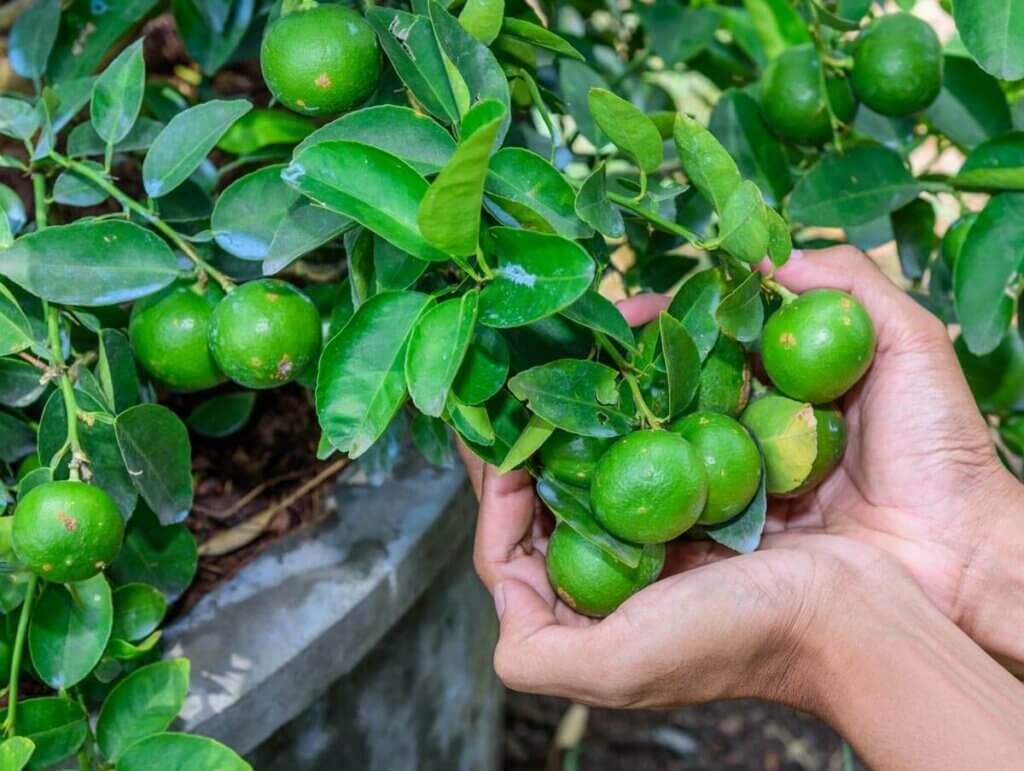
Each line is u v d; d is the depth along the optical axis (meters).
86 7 0.70
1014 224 0.64
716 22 0.77
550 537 0.58
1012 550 0.60
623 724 1.11
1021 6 0.54
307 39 0.53
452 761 0.82
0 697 0.59
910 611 0.56
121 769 0.54
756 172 0.71
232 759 0.54
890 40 0.65
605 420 0.51
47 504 0.50
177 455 0.57
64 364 0.55
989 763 0.51
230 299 0.54
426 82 0.52
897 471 0.62
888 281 0.62
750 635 0.54
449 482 0.72
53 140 0.60
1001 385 0.72
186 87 0.84
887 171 0.69
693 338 0.53
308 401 0.76
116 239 0.56
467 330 0.46
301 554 0.67
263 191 0.58
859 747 0.55
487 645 0.83
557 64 0.71
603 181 0.50
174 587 0.62
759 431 0.55
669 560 0.62
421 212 0.44
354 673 0.68
